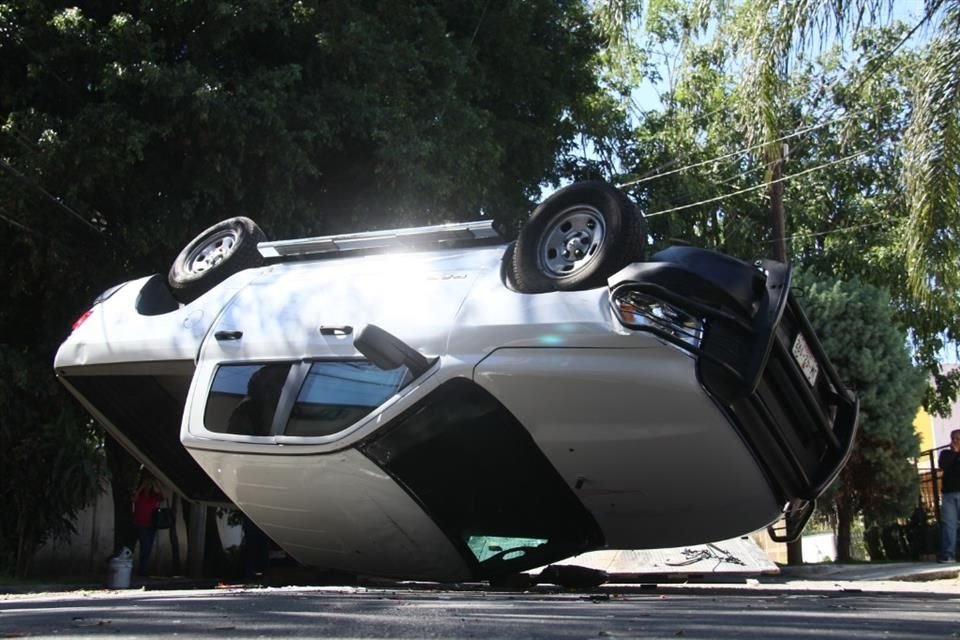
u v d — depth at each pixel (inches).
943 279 453.7
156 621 161.8
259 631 144.0
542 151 732.7
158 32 548.7
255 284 346.9
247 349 327.0
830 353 590.6
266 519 338.0
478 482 307.4
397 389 295.4
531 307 286.4
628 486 287.7
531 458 297.4
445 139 593.6
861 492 601.9
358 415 299.9
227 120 508.7
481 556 322.3
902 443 591.2
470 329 290.5
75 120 497.0
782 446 285.6
